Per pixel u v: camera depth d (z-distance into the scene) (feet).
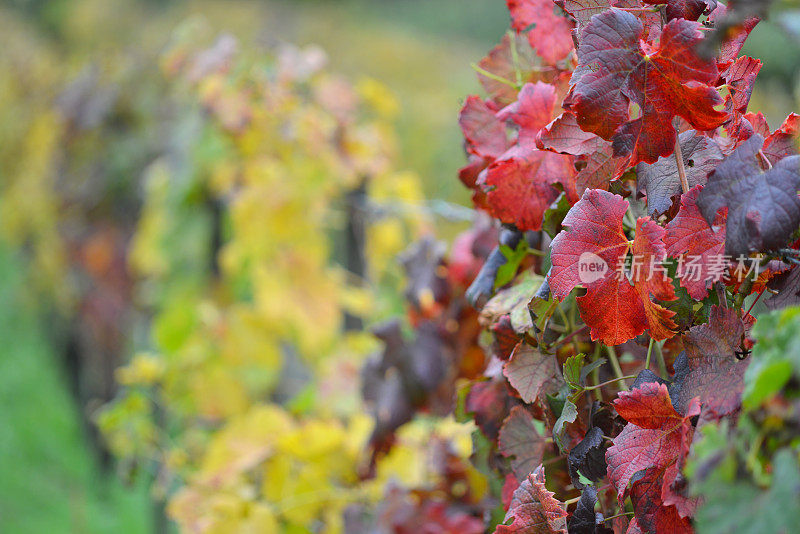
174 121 20.29
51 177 26.32
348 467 10.08
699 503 5.59
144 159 22.15
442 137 22.04
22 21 62.08
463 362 8.51
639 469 5.72
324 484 10.07
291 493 10.05
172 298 17.66
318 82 14.82
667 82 5.71
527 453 6.37
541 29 6.45
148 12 59.57
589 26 5.72
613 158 5.92
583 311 5.81
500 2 69.00
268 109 14.17
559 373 6.21
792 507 5.20
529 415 6.38
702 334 5.70
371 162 14.79
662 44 5.69
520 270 6.57
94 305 23.52
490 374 6.68
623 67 5.71
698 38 5.65
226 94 14.34
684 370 5.77
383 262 15.56
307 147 14.25
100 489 23.73
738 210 5.59
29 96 34.94
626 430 5.75
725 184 5.63
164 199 18.16
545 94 6.22
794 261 5.63
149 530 20.75
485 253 7.50
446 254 8.74
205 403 14.75
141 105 22.17
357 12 64.90
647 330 5.86
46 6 63.21
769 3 5.49
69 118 23.43
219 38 14.96
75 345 25.67
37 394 29.91
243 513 10.05
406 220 14.76
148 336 23.18
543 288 6.04
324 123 14.70
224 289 17.75
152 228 18.72
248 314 14.89
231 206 15.08
